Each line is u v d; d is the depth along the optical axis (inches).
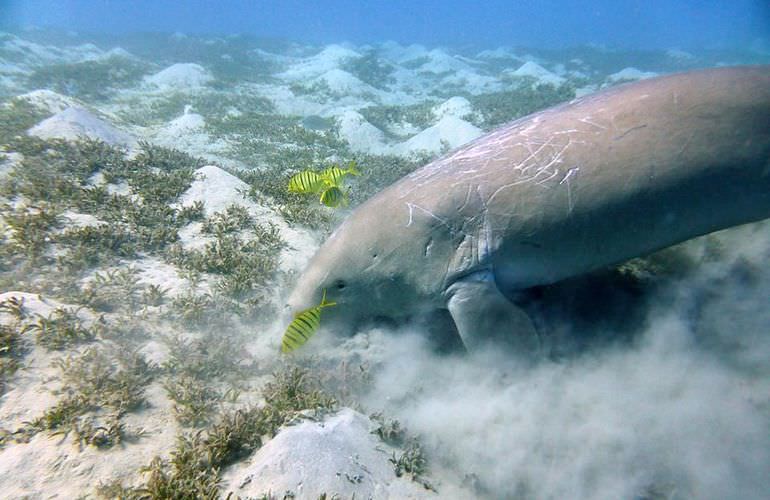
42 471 94.0
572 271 128.4
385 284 135.9
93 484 92.1
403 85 946.1
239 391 122.3
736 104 116.0
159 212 215.6
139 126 516.7
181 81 769.6
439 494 98.7
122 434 103.7
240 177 300.5
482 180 126.3
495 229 123.3
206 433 106.1
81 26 3142.2
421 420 120.1
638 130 118.0
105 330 135.3
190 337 140.8
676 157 115.0
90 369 120.0
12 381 115.3
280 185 259.0
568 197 118.9
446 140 441.1
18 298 139.9
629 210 118.3
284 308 149.6
